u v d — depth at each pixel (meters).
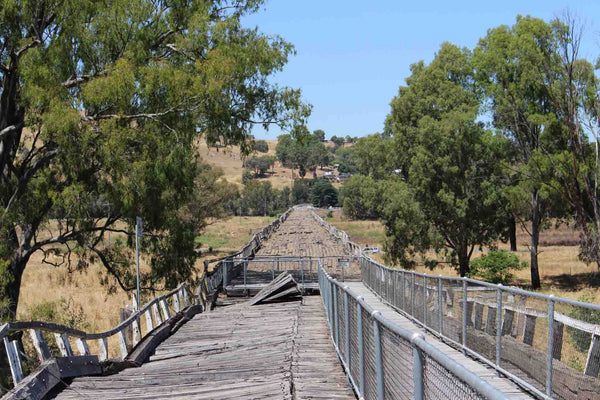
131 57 21.00
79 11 20.27
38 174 23.83
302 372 9.94
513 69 40.50
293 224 75.75
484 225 42.56
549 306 8.03
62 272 39.50
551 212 41.59
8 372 8.53
